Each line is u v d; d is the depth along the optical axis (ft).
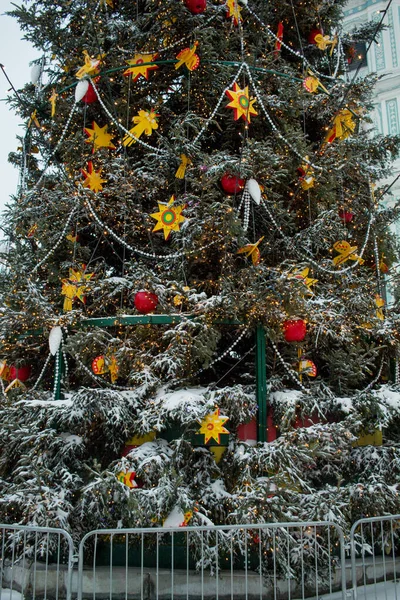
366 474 19.81
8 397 19.24
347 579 16.74
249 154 18.78
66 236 21.29
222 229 18.26
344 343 21.18
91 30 21.44
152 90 22.71
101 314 21.74
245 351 22.02
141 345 19.10
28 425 17.46
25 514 15.74
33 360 22.45
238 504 15.51
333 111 23.27
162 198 21.86
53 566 15.84
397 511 17.54
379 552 19.47
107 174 20.58
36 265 21.07
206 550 15.08
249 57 22.38
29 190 22.45
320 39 24.41
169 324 18.79
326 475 19.72
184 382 18.79
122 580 15.39
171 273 20.07
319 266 20.56
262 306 17.90
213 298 17.72
